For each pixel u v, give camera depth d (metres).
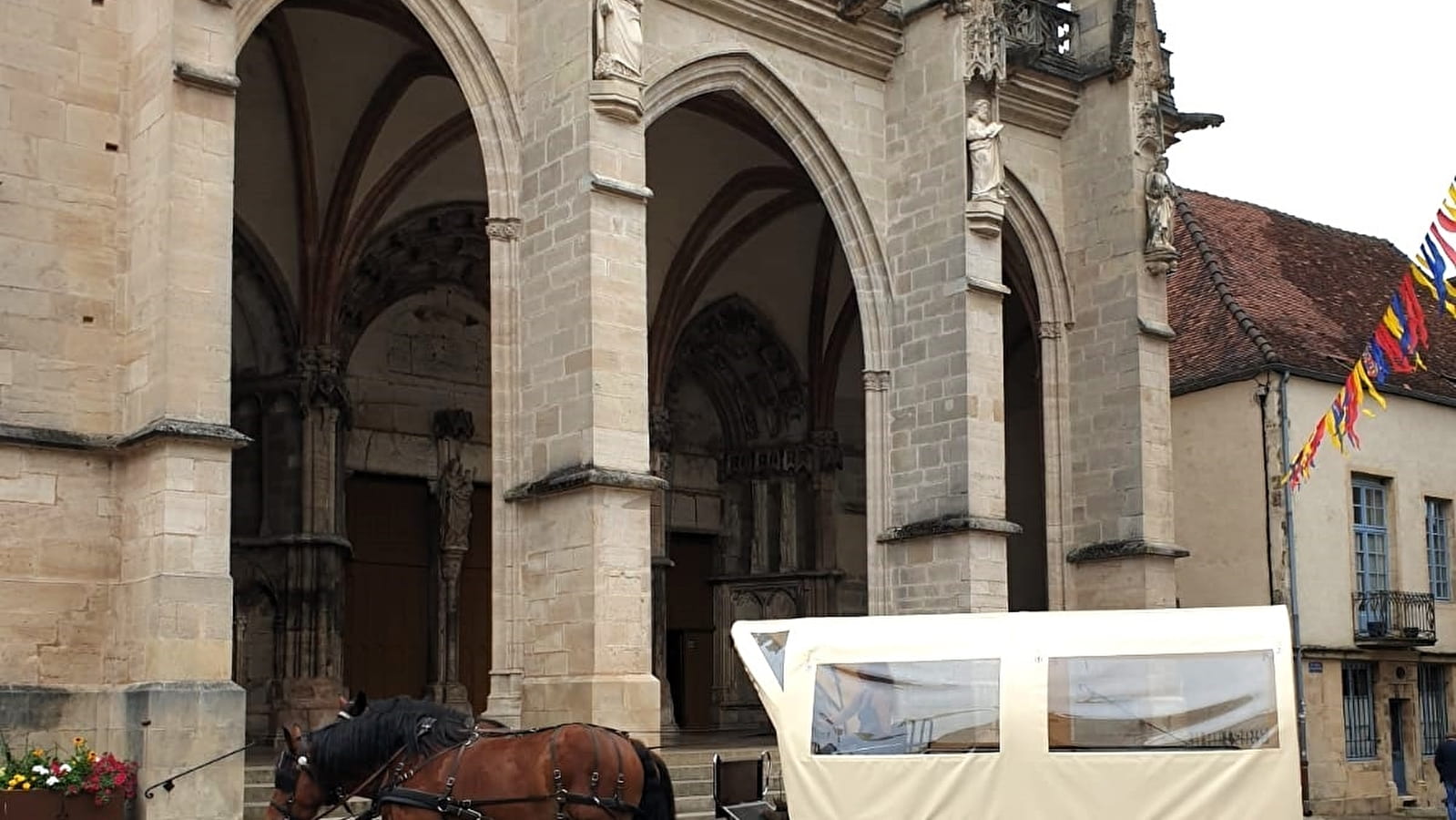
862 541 41.16
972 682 13.05
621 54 23.30
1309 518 35.62
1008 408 40.97
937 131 28.91
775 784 24.06
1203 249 40.38
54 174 19.97
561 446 22.97
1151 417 32.03
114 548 19.59
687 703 39.44
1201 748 12.42
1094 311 32.88
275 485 30.23
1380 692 36.72
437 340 34.59
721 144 33.34
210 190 19.39
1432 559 39.47
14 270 19.50
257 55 28.20
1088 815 12.55
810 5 28.12
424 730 13.02
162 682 18.12
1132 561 31.50
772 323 39.66
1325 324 39.53
